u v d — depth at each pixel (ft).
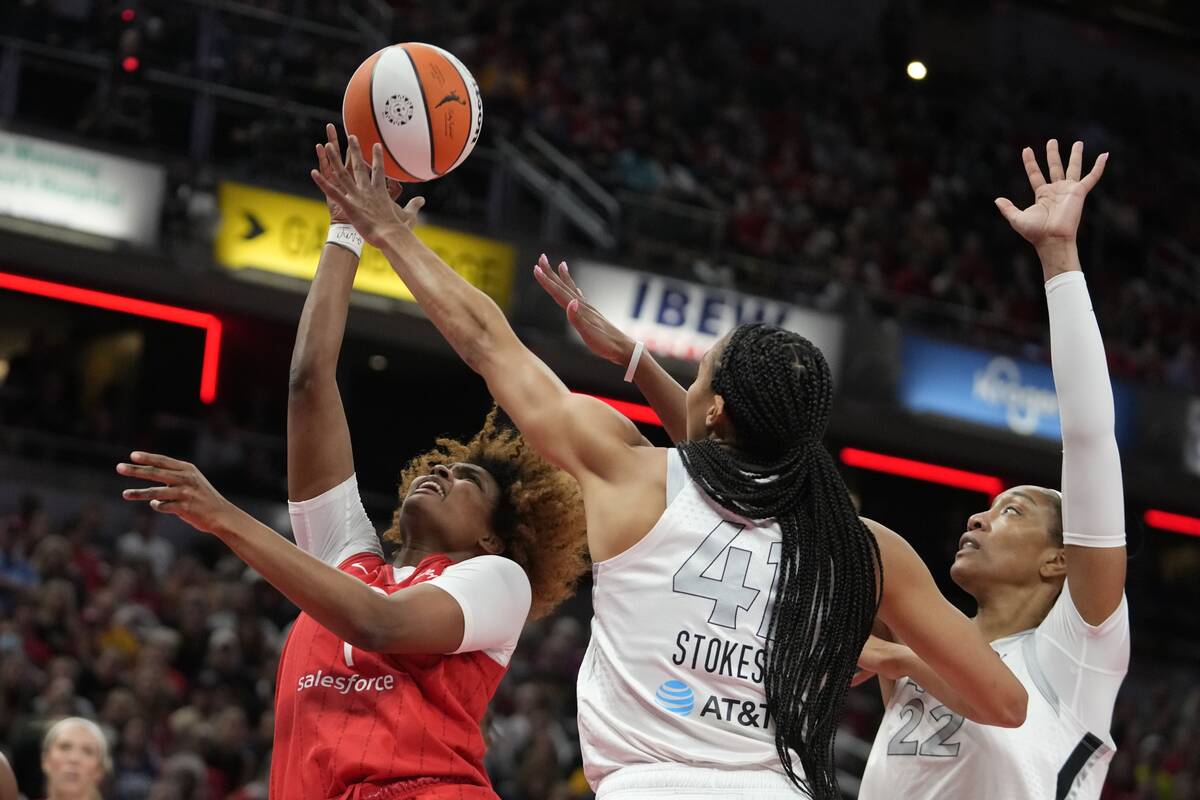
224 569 41.27
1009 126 71.51
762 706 7.64
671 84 65.41
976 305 60.59
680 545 7.78
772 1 74.02
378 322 50.47
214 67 48.67
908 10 72.64
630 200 53.11
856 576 7.87
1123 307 62.23
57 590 35.19
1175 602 61.26
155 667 33.53
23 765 22.34
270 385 55.67
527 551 10.44
